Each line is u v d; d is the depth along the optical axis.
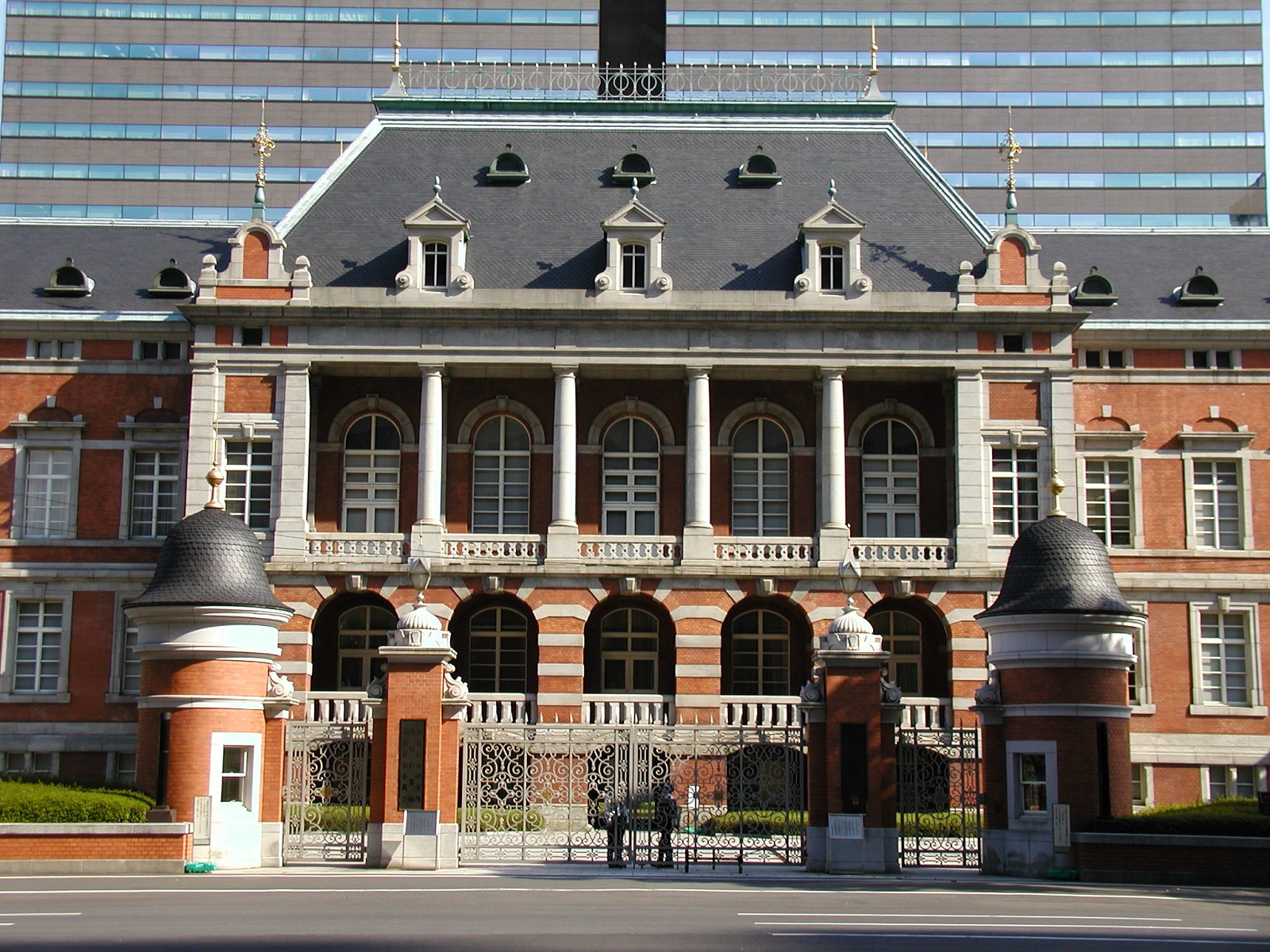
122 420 51.66
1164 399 52.50
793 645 50.84
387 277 51.03
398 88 57.78
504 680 50.66
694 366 49.88
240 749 32.72
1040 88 114.38
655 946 20.05
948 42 114.94
